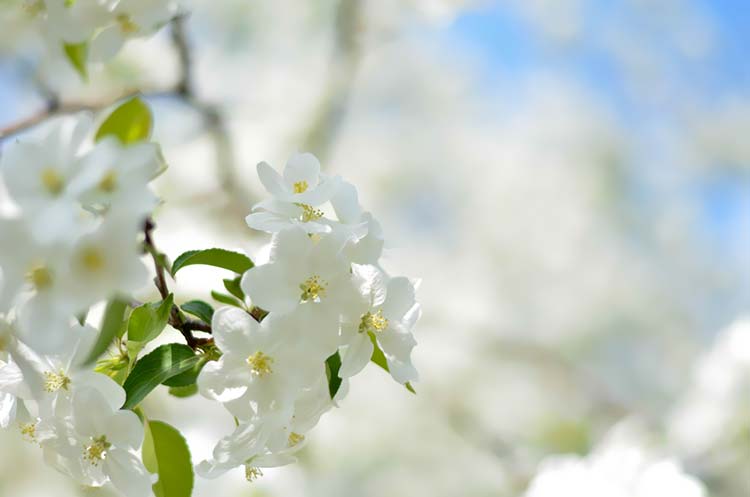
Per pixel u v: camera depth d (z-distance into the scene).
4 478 6.35
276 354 2.21
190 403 6.05
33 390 2.18
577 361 10.92
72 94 6.04
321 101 8.13
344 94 8.24
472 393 9.53
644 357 11.19
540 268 11.47
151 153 1.92
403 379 2.33
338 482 7.88
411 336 2.34
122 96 4.94
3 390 2.31
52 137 1.91
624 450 6.28
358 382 9.03
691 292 11.67
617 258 11.70
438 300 10.83
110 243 1.83
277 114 8.09
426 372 9.55
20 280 1.82
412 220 11.43
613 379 10.91
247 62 8.23
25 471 6.40
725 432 6.97
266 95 8.11
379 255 2.34
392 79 11.20
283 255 2.22
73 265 1.82
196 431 5.93
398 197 11.32
